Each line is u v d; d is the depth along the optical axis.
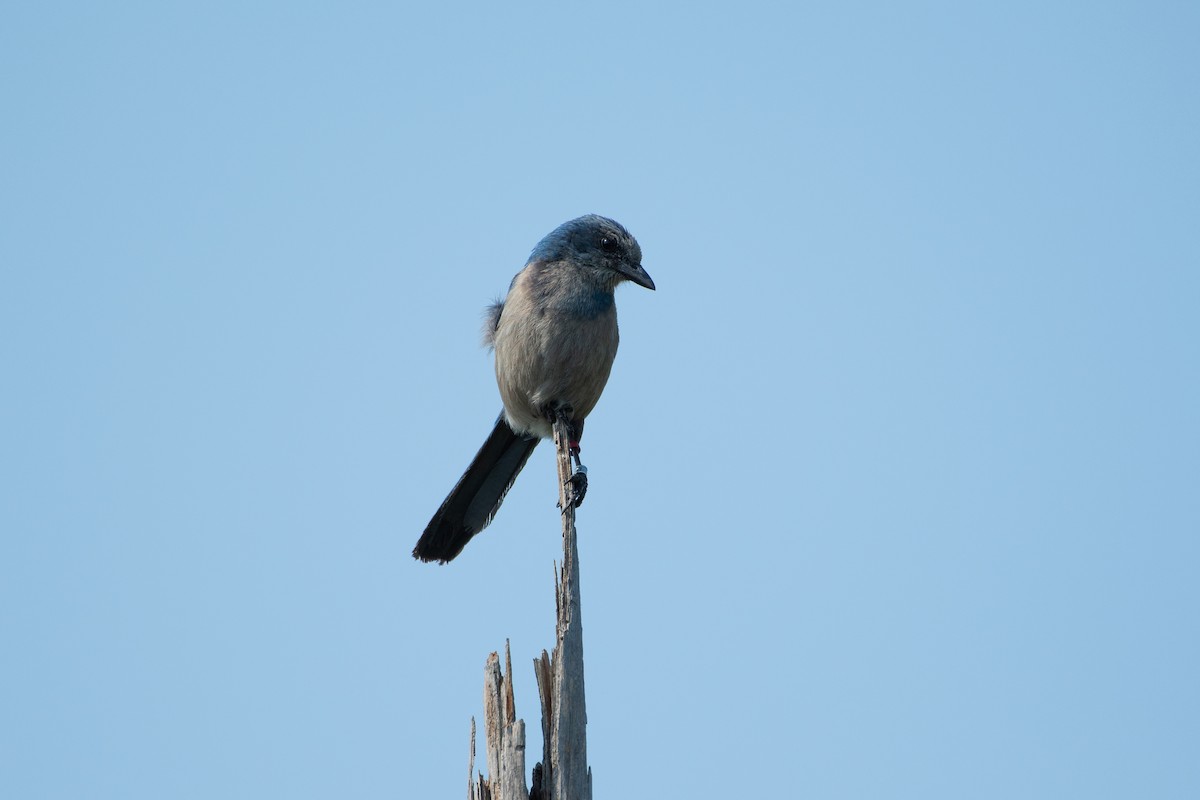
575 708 8.46
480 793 8.42
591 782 8.48
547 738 8.45
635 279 13.48
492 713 8.51
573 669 8.53
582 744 8.45
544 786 8.38
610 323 13.70
